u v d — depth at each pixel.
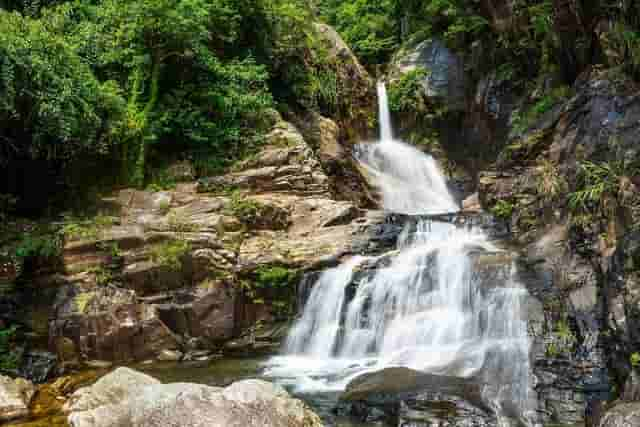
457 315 10.20
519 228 12.59
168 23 14.10
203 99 15.44
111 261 11.16
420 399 7.20
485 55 20.47
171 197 13.35
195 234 11.70
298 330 11.47
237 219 12.53
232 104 15.38
